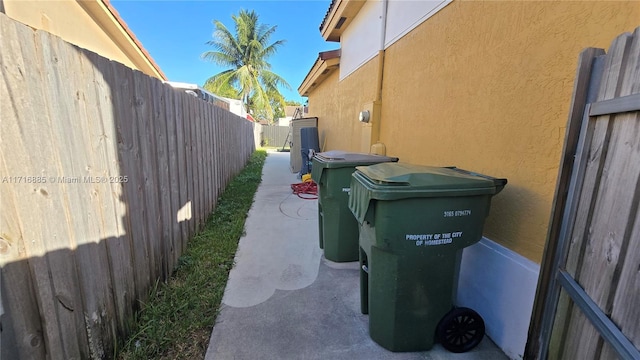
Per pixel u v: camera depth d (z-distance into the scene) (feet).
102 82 5.86
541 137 5.63
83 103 5.28
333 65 22.08
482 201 6.03
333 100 23.98
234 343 6.66
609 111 3.70
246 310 7.86
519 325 6.08
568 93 5.10
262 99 71.61
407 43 11.34
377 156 10.82
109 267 6.04
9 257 3.84
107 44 17.63
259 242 12.48
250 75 70.33
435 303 6.31
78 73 5.15
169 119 9.53
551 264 5.15
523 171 6.06
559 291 4.76
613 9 4.42
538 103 5.68
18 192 3.97
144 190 7.67
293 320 7.50
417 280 6.14
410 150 11.18
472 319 6.53
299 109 62.28
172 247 9.64
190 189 11.78
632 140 3.26
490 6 6.90
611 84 3.86
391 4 12.75
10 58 3.84
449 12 8.58
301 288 9.00
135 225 7.16
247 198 19.34
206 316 7.41
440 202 5.80
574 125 4.65
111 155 6.15
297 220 15.46
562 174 4.83
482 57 7.21
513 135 6.29
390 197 5.60
